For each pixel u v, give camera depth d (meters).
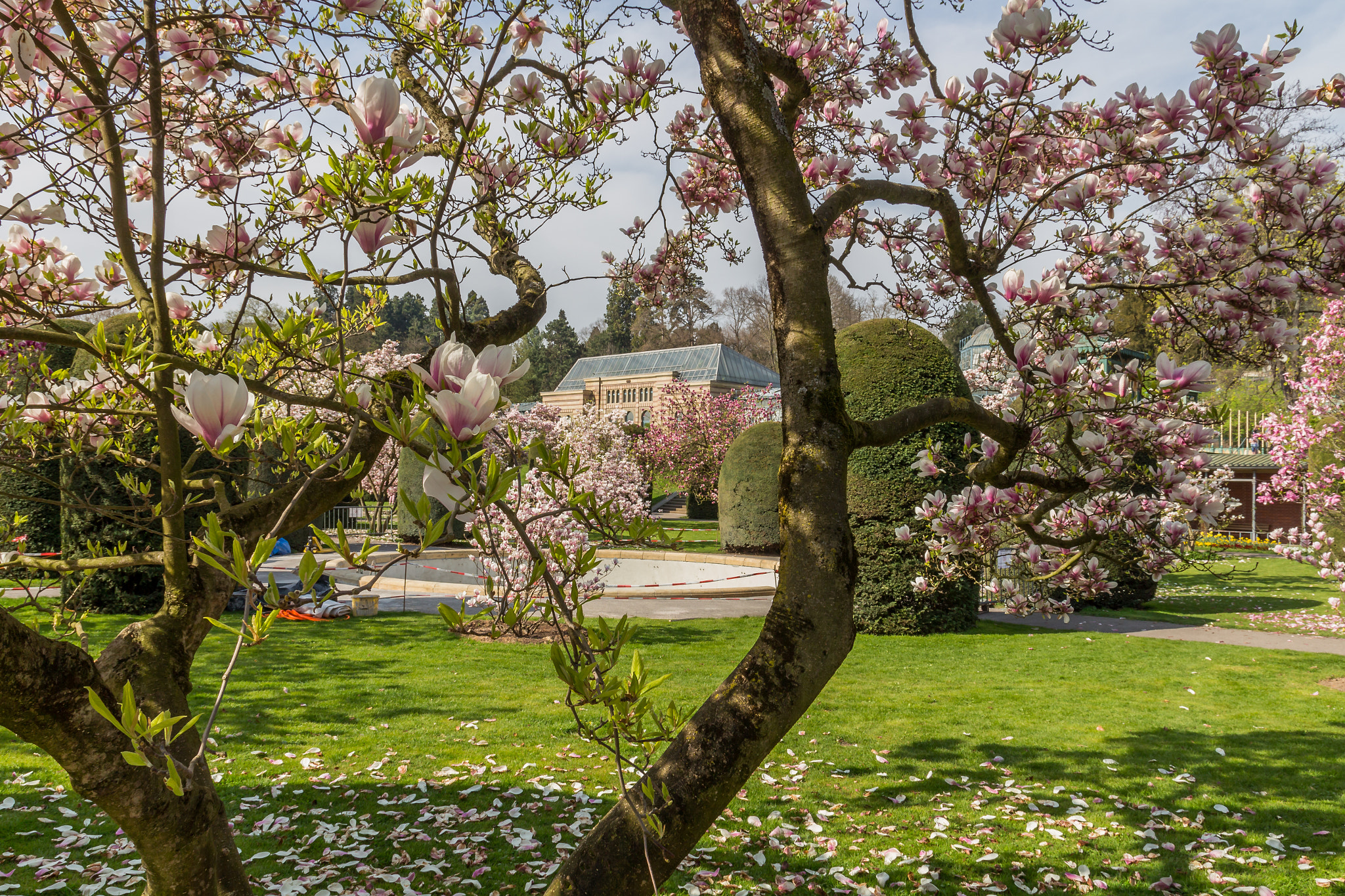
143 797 1.48
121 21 1.83
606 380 50.84
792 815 4.61
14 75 1.88
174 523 1.75
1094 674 8.12
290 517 1.87
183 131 2.18
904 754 5.66
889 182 2.23
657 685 1.31
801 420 1.68
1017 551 4.75
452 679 7.41
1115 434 3.49
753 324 61.88
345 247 1.32
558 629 1.31
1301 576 18.66
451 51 2.03
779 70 2.04
